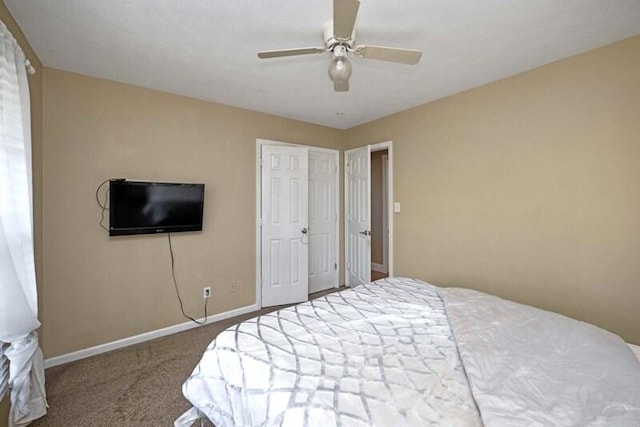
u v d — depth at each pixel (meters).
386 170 5.22
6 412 1.50
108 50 2.07
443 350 1.28
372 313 1.67
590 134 2.11
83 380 2.10
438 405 0.93
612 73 2.00
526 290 2.46
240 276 3.38
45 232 2.26
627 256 1.97
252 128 3.44
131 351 2.52
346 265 4.36
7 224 1.37
